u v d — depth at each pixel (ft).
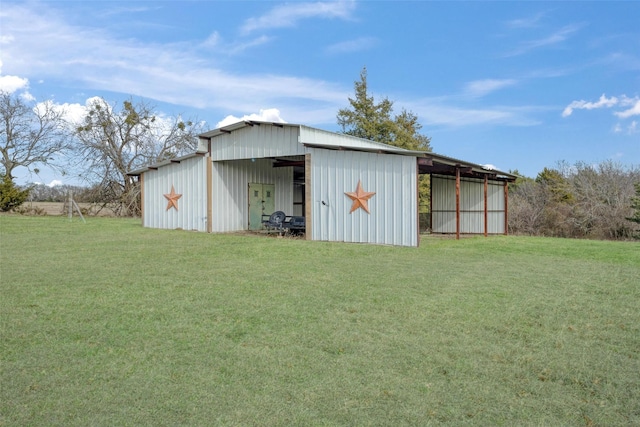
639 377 10.91
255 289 20.02
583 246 39.93
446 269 25.63
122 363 11.66
